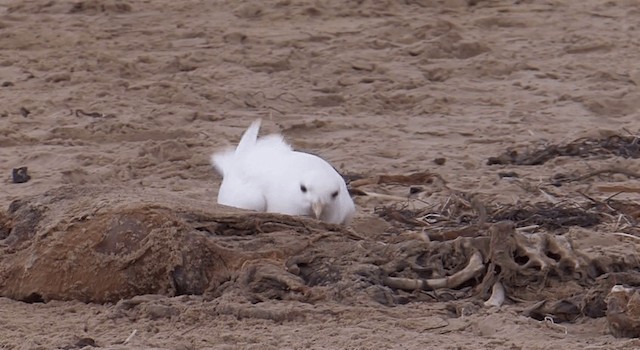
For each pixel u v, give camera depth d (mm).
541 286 25344
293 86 56406
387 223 32125
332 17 71438
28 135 47594
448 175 40875
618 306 23156
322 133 49000
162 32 67562
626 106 53312
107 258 25578
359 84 57000
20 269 26125
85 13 72562
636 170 41719
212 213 26609
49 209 27016
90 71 58156
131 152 44781
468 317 23953
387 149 45281
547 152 43688
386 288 25031
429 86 56500
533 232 28984
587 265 25750
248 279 25281
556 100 54094
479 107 53344
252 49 63500
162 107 52031
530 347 21969
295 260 25750
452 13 72562
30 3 73688
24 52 62969
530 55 62781
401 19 70125
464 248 25906
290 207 29906
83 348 22234
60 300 25812
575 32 67312
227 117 50844
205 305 24469
